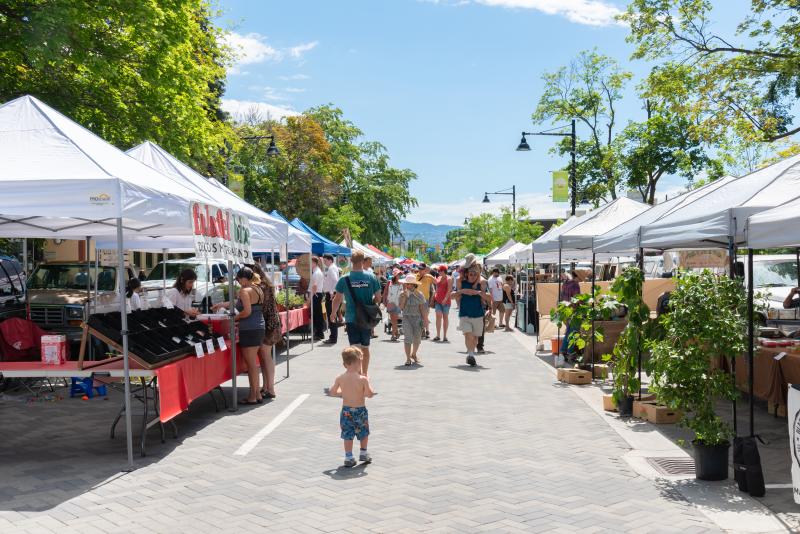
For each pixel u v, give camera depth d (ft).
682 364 20.83
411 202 214.48
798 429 17.12
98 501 18.81
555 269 115.34
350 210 170.91
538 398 34.47
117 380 24.93
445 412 30.89
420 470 21.77
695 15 64.28
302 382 39.17
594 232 45.80
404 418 29.58
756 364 31.50
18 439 26.16
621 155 137.69
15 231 32.94
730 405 33.99
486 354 53.36
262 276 34.76
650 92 67.92
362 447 22.49
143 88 58.39
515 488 19.99
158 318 28.50
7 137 23.02
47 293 43.83
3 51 48.19
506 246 118.21
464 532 16.55
